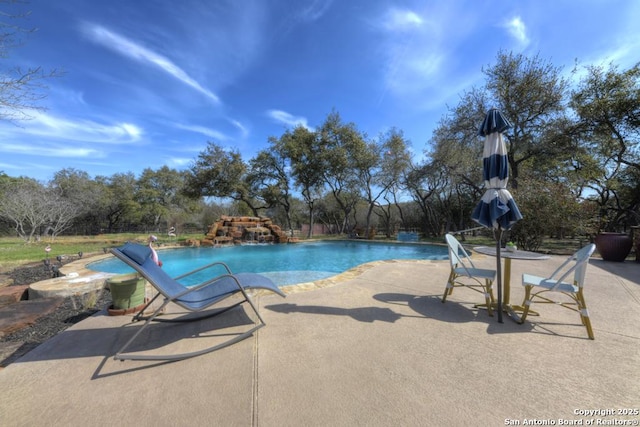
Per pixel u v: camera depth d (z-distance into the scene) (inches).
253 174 832.3
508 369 82.5
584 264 104.0
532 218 367.6
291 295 161.0
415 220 966.4
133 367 84.2
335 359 88.3
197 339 103.2
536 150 473.1
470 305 142.9
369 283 190.4
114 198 1150.3
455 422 60.7
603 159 546.0
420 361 87.0
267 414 63.3
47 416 62.9
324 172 793.6
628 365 84.7
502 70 469.1
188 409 65.1
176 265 383.9
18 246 504.1
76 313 147.9
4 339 116.9
